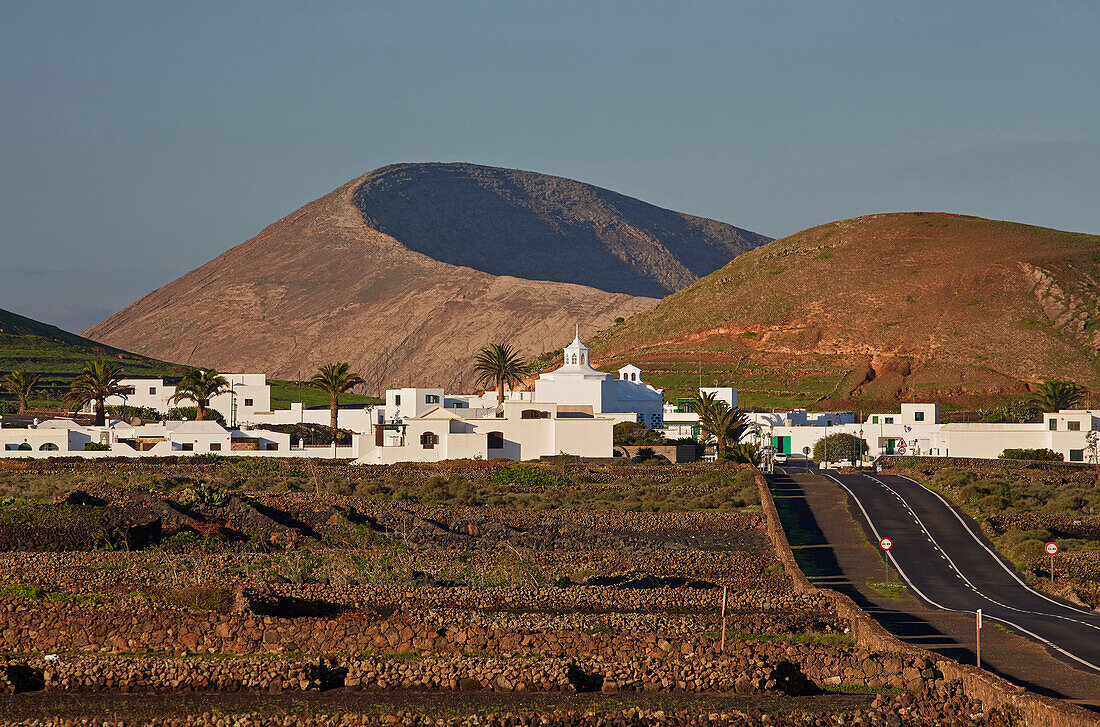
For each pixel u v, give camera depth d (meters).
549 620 123.75
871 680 105.81
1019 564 189.75
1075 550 197.50
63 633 118.06
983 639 128.12
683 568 181.50
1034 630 134.75
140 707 97.06
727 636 122.19
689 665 105.25
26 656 109.19
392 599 141.25
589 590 145.62
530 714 92.56
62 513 194.38
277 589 142.25
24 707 97.38
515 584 155.38
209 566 162.62
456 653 113.81
